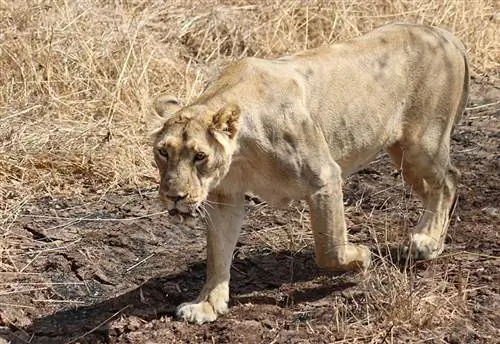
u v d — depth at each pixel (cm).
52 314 1037
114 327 991
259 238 1183
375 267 1051
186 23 1811
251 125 938
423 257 1102
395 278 1006
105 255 1162
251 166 959
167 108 952
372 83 1049
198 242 1194
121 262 1145
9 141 1412
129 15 1767
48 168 1377
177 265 1130
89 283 1099
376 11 1909
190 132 896
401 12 1902
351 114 1032
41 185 1341
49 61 1575
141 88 1545
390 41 1081
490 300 1009
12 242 1191
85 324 1009
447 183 1133
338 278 1068
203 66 1716
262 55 1773
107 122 1467
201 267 1124
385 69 1061
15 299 1062
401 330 951
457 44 1145
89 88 1563
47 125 1468
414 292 991
